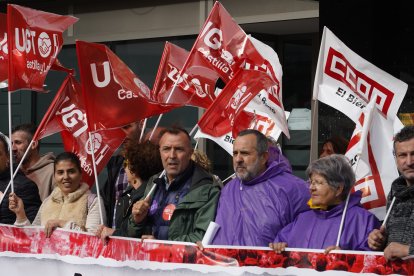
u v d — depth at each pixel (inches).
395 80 322.7
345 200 289.3
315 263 286.5
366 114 304.2
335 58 326.6
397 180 289.1
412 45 457.7
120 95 341.4
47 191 426.9
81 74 337.7
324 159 288.7
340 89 326.3
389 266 275.7
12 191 354.9
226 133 346.6
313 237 290.8
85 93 339.0
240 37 358.6
